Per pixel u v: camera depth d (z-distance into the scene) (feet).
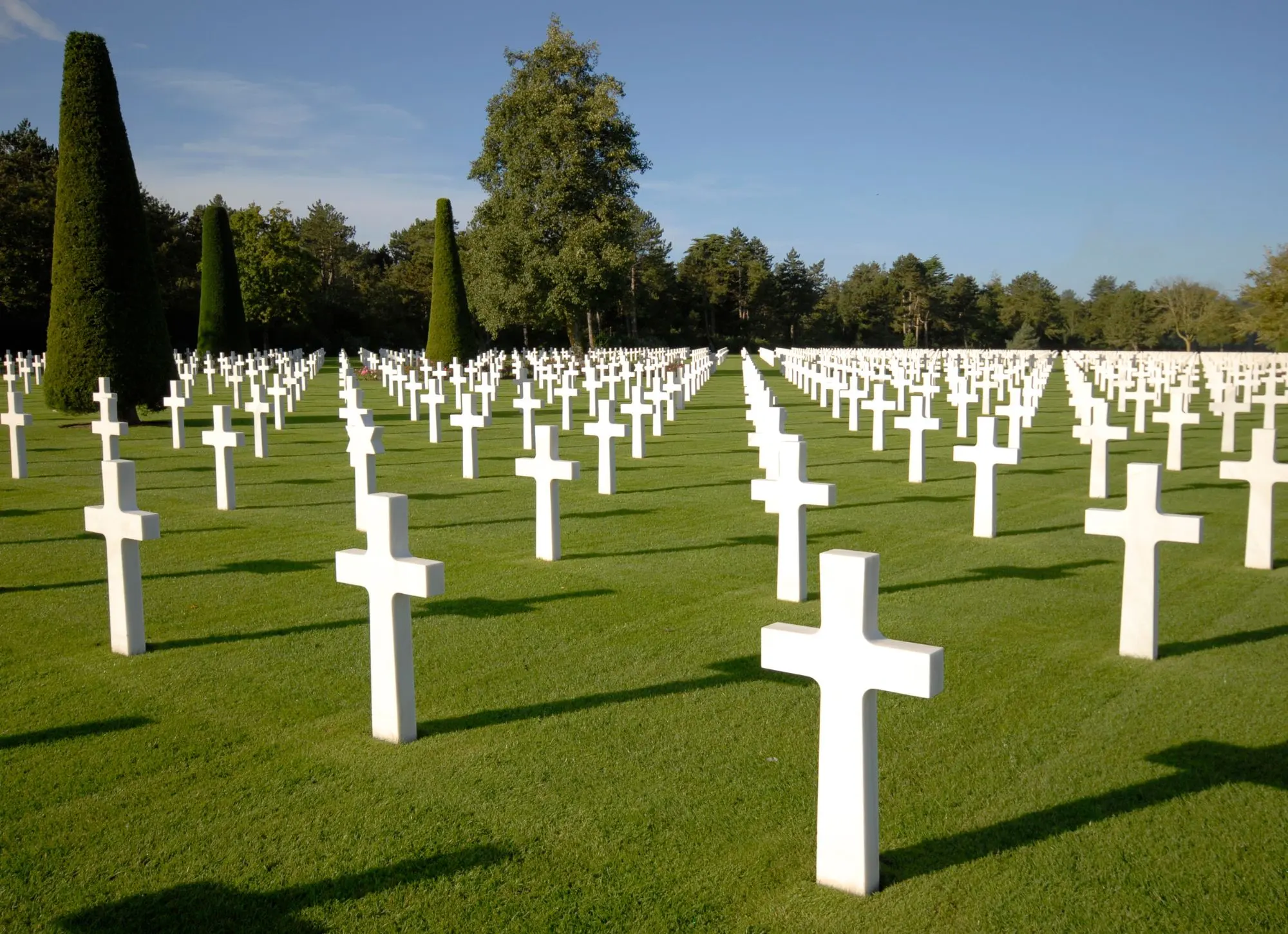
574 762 12.80
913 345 323.98
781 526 20.70
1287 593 20.83
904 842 10.71
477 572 23.40
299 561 24.58
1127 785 11.96
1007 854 10.41
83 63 58.13
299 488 36.70
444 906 9.61
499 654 17.20
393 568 12.96
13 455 39.19
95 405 59.82
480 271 148.15
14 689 15.58
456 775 12.45
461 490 36.32
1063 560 24.31
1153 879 9.89
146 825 11.23
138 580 17.25
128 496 17.03
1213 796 11.66
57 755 13.12
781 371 150.20
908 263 314.55
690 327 297.74
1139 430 54.80
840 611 9.36
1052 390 102.58
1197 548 25.54
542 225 140.97
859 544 26.58
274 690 15.51
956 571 23.21
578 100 141.18
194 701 15.06
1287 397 44.80
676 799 11.74
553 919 9.36
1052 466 42.65
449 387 100.37
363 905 9.64
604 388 94.38
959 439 52.80
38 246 152.66
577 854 10.52
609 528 28.86
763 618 19.40
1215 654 16.84
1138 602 16.62
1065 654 16.94
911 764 12.66
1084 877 9.94
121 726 14.10
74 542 26.91
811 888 9.80
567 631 18.54
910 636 18.04
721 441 53.11
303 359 136.77
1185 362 123.24
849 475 39.68
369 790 12.05
